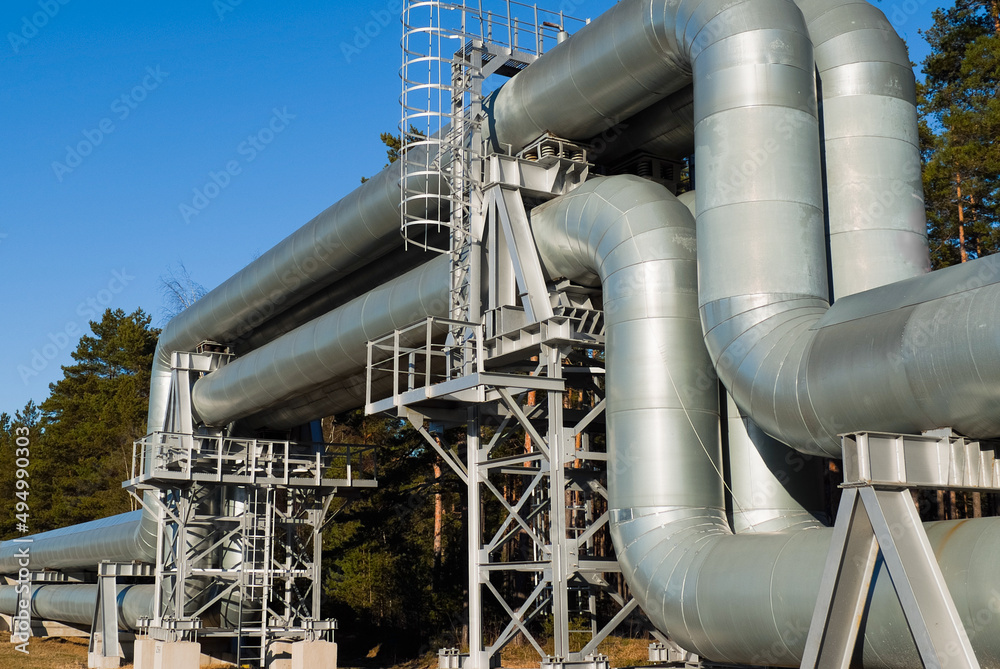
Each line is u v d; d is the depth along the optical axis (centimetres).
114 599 3247
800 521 1577
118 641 3216
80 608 3844
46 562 4391
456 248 1948
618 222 1642
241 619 2950
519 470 2012
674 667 1695
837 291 1548
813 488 1605
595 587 1925
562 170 1852
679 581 1427
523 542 3900
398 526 4303
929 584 1015
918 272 1552
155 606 2959
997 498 3095
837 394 1196
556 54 1809
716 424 1593
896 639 1073
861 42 1603
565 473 1797
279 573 2995
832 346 1218
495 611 3825
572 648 3262
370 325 2316
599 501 3353
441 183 2084
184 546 2873
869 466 1034
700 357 1587
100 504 6234
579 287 1834
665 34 1598
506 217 1802
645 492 1545
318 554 3039
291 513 3119
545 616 3612
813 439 1260
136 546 3378
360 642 4225
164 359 3300
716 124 1459
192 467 2988
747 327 1378
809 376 1235
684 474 1540
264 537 2945
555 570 1698
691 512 1530
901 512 1039
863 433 1040
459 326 1920
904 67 1620
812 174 1449
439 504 4159
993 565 995
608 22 1695
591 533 1750
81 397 7200
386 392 2803
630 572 1541
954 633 994
